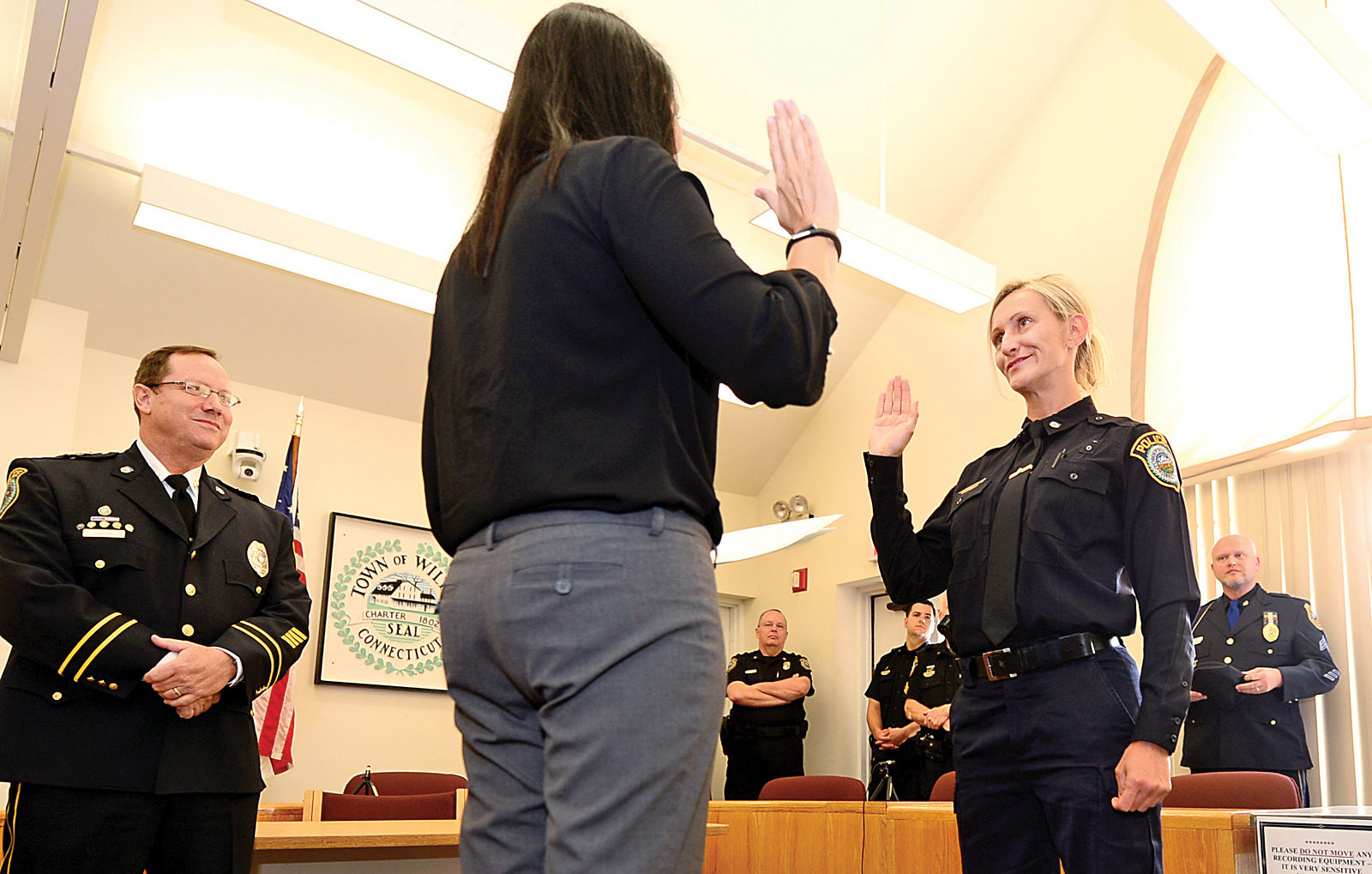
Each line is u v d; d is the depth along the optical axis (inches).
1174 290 206.7
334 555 230.7
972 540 68.3
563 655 30.5
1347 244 179.3
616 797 29.8
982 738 64.7
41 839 69.6
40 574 72.9
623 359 33.3
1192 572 61.8
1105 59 234.5
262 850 83.3
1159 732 57.4
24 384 195.2
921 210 256.4
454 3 128.5
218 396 87.1
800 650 283.9
